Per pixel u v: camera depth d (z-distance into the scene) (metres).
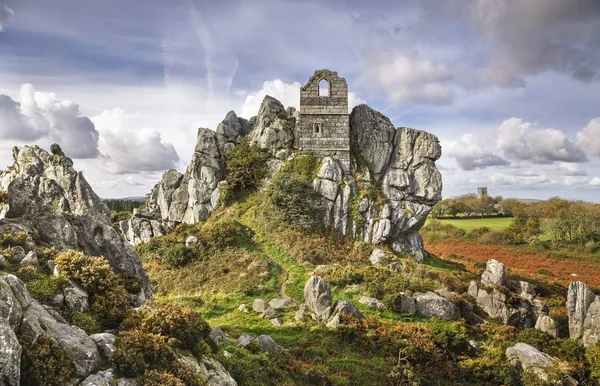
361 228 52.81
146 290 23.88
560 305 45.88
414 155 59.09
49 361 12.73
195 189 59.31
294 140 61.31
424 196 57.59
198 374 16.02
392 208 55.31
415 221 55.22
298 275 42.56
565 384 28.22
